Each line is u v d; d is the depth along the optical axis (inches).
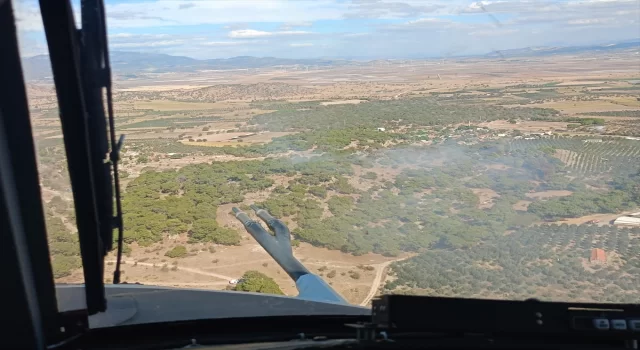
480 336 81.0
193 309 139.6
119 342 123.1
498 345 74.7
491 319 84.3
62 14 75.9
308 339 121.6
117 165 87.3
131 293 149.4
